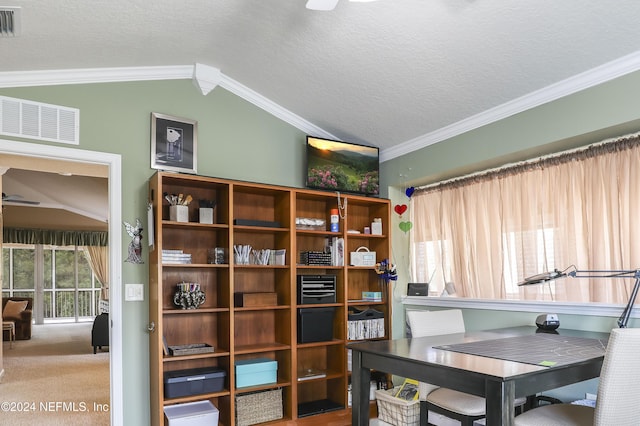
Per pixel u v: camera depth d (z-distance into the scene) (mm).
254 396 3465
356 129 4223
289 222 3744
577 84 2936
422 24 2633
